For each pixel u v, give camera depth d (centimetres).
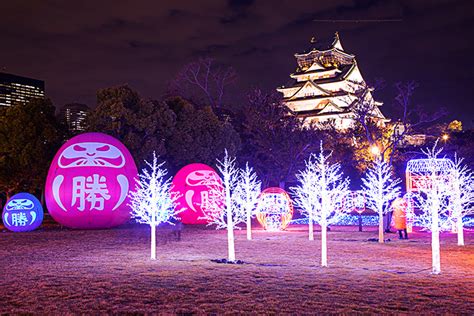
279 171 4575
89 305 1017
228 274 1362
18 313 958
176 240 2277
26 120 3622
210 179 3153
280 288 1179
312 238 2347
